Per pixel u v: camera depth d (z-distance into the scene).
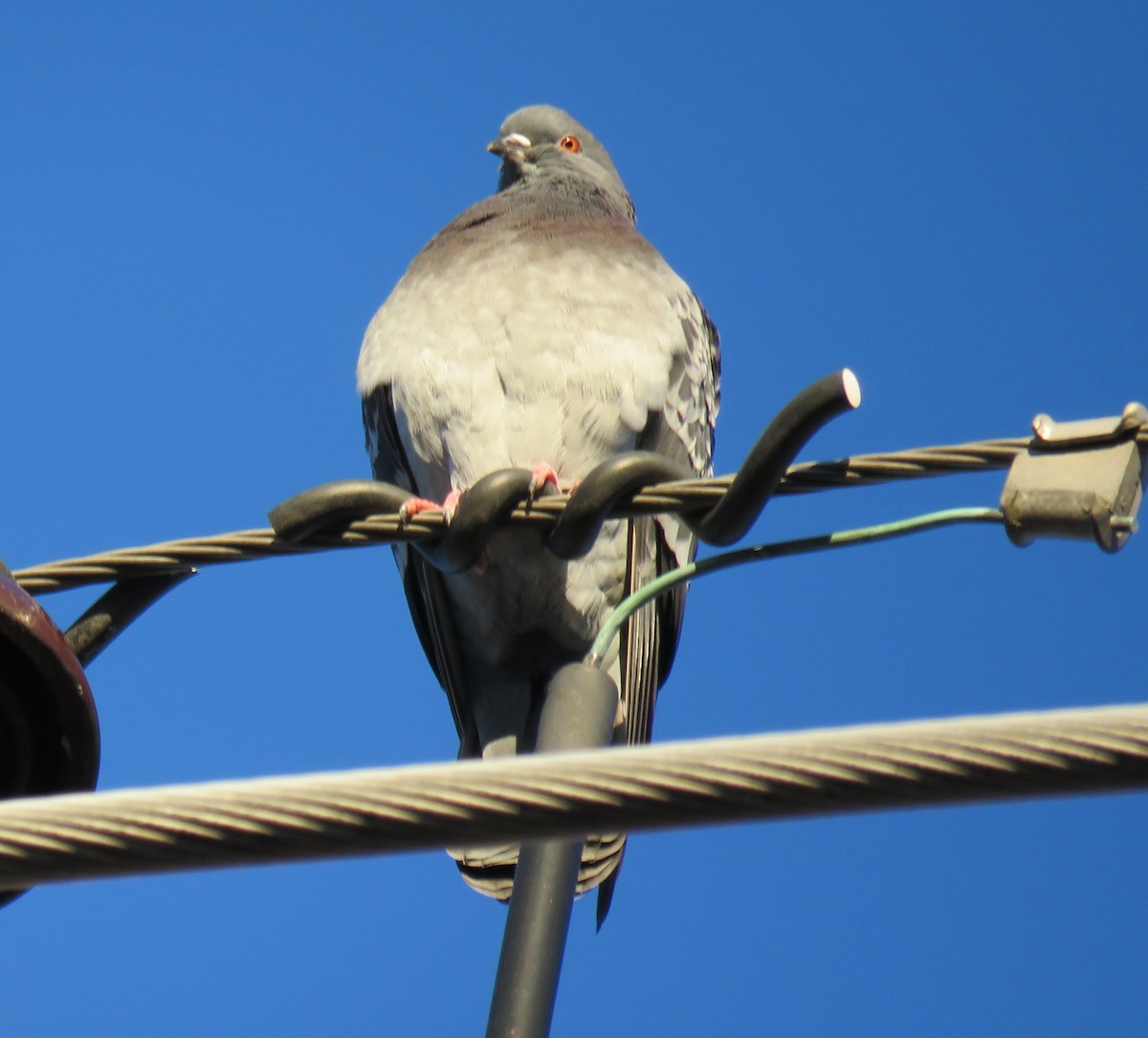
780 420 9.67
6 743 8.49
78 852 6.23
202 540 10.42
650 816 6.20
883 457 9.64
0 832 6.23
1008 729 6.00
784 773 6.11
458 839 6.25
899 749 6.06
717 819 6.17
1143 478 9.02
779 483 9.89
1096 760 5.94
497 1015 8.20
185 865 6.27
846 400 9.51
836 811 6.14
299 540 10.50
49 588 10.34
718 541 10.19
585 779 6.20
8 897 8.22
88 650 10.30
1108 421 8.96
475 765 6.26
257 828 6.24
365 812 6.23
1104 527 8.74
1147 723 5.91
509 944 8.40
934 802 6.07
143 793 6.27
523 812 6.20
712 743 6.18
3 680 8.32
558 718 9.59
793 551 9.77
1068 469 8.95
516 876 8.65
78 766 8.55
